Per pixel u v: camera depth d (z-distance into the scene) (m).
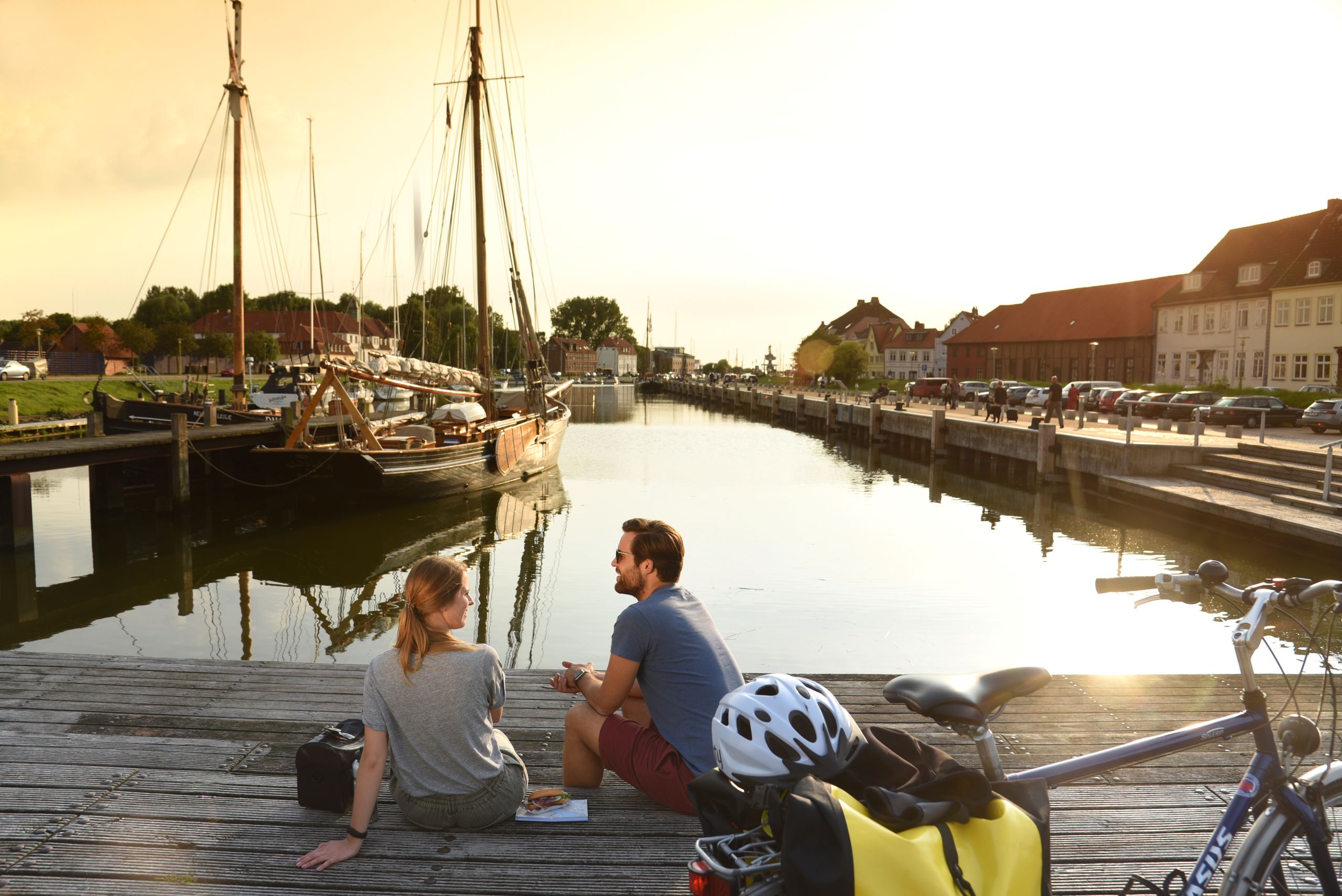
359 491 21.08
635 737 3.47
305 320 93.88
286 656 10.30
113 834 3.53
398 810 3.75
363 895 3.11
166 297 99.56
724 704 2.35
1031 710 5.16
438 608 3.32
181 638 11.07
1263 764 2.33
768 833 2.16
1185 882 2.34
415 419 27.64
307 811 3.74
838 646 10.17
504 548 17.22
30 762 4.25
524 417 28.17
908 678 2.37
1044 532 18.58
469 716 3.36
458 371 25.59
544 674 5.82
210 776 4.10
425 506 22.28
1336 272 47.19
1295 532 15.31
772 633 10.73
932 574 14.26
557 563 15.85
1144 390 45.00
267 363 72.75
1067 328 73.94
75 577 14.83
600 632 11.28
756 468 31.81
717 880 2.11
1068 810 3.88
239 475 23.92
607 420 61.50
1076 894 3.20
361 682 5.59
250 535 18.69
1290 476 19.56
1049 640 10.60
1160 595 2.46
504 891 3.16
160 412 23.98
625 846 3.46
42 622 11.89
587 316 185.00
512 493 24.69
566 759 3.87
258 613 12.45
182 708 5.07
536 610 12.41
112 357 71.81
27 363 58.31
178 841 3.47
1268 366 51.81
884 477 29.23
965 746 4.62
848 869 1.87
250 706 5.13
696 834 3.55
